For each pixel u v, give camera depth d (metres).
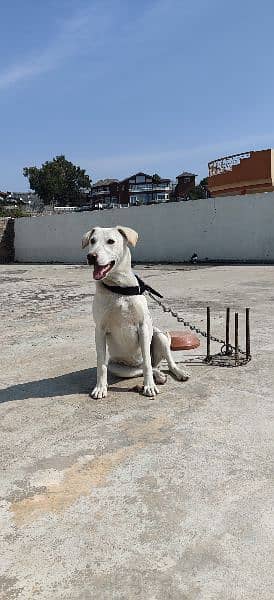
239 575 0.91
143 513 1.12
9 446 1.51
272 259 8.30
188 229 9.54
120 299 1.83
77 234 11.94
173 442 1.47
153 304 4.11
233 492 1.19
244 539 1.02
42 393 2.00
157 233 10.11
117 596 0.88
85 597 0.88
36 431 1.61
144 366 1.91
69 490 1.24
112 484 1.25
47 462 1.39
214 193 11.95
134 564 0.96
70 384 2.09
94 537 1.05
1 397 1.98
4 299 5.23
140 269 8.22
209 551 0.98
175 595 0.87
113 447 1.46
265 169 10.20
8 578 0.94
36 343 2.95
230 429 1.54
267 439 1.46
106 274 1.77
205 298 4.34
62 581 0.92
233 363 2.24
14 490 1.25
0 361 2.57
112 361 2.11
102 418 1.69
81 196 39.72
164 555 0.98
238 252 8.78
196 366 2.24
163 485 1.24
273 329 2.92
